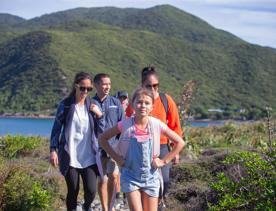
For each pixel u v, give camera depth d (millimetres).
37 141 13805
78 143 6469
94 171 6531
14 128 44656
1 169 7246
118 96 9555
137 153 5402
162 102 6652
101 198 7371
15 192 7094
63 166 6438
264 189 6113
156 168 5477
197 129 18219
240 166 7609
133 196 5359
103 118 6793
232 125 18938
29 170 8703
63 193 8477
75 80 6504
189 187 8508
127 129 5441
